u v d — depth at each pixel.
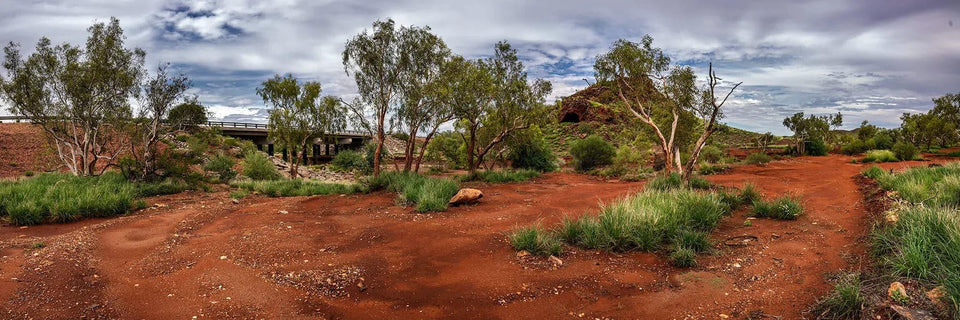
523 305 4.74
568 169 30.08
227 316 4.50
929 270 4.40
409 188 12.53
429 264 6.30
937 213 5.79
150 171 17.09
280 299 4.97
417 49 16.84
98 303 4.82
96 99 17.52
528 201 12.14
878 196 9.23
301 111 24.33
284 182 18.61
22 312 4.46
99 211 10.29
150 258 6.68
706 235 6.86
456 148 38.97
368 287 5.36
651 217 7.06
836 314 4.00
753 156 29.30
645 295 4.88
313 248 7.19
